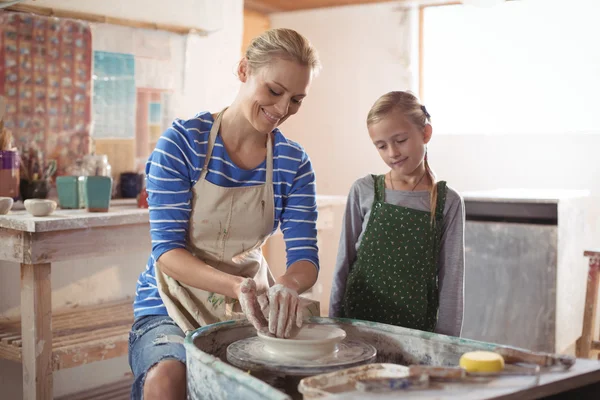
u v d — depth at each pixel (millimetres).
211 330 1498
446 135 4484
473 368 1168
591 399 1240
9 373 2781
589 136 4062
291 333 1458
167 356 1555
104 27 3055
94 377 3074
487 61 4375
